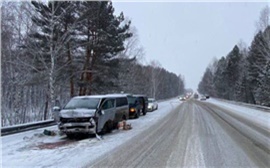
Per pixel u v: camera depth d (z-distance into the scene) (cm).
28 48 2052
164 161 796
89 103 1347
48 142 1129
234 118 2164
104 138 1235
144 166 747
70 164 770
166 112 2927
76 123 1238
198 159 818
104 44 2741
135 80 5247
